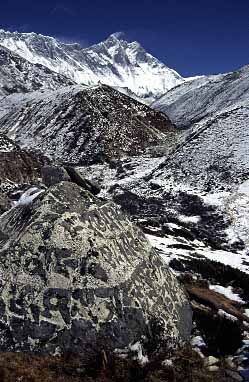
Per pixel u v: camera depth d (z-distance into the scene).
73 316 9.23
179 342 10.04
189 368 9.32
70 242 9.89
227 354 10.39
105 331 9.23
